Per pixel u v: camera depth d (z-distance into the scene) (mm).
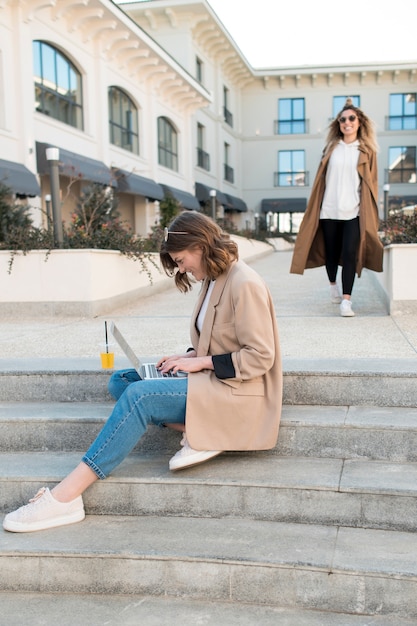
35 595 2459
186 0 24547
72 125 15836
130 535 2551
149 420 2674
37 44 14141
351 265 5672
